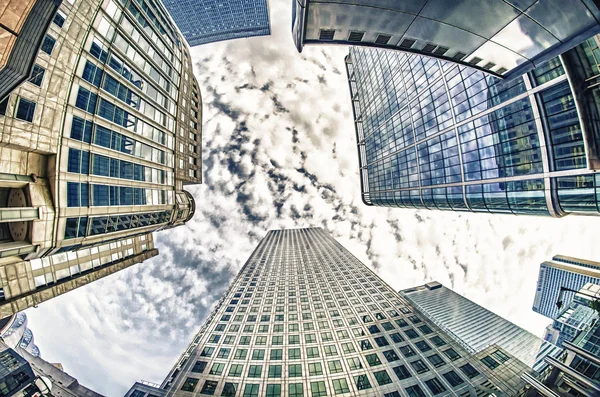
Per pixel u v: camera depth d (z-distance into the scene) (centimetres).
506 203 2948
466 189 3491
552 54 1456
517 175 2748
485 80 3059
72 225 1978
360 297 6100
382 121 6141
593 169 1991
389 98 5716
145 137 2989
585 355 2938
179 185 3916
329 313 5397
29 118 1689
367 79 7031
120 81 2548
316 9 1422
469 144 3400
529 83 2512
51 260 2595
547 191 2459
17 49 1063
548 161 2425
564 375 3000
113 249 3409
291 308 5675
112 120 2434
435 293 15162
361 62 7475
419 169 4578
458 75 3516
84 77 2109
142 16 2912
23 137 1647
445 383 3472
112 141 2442
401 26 1598
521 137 2669
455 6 1321
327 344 4350
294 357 4050
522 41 1447
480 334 11944
